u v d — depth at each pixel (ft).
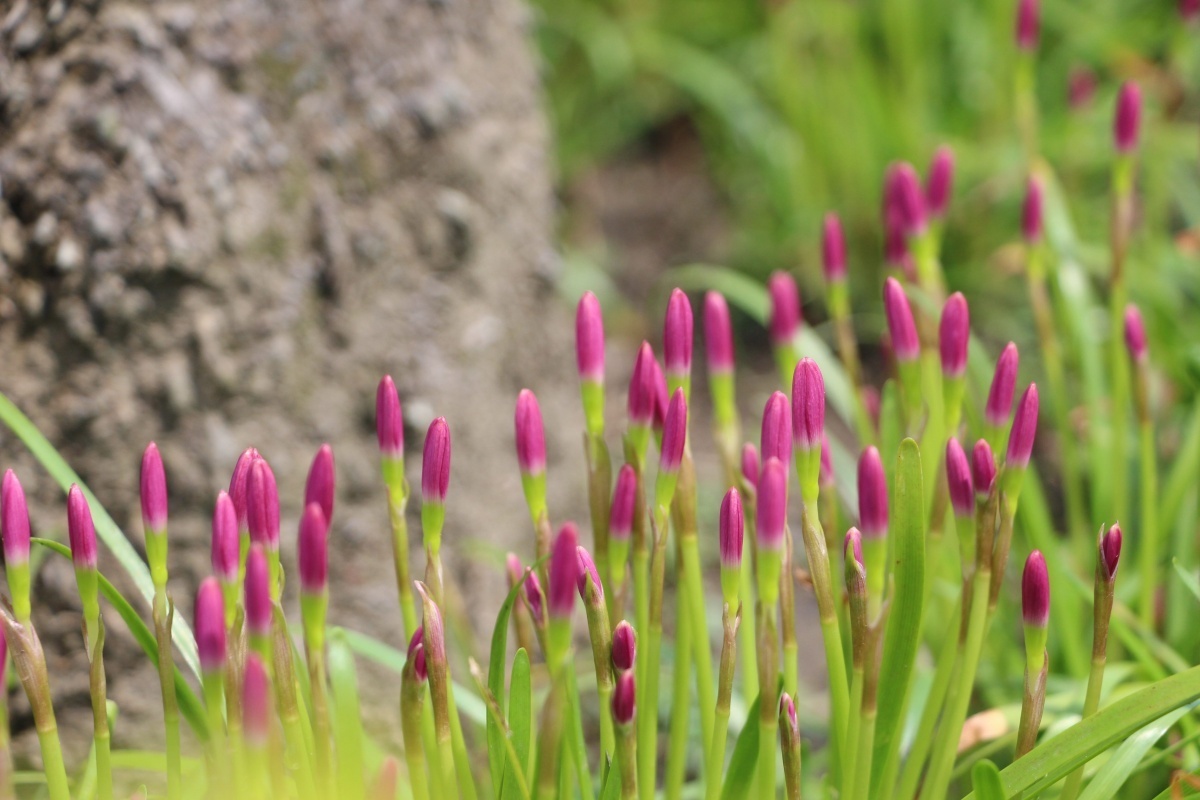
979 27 8.97
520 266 5.54
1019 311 7.76
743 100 9.11
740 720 4.66
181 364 4.76
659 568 4.16
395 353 4.99
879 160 8.21
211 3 4.79
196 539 4.79
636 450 4.21
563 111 9.54
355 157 4.95
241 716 4.04
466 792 4.19
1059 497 6.31
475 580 5.06
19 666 4.06
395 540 4.18
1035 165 5.37
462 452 5.06
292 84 4.88
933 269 4.78
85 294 4.68
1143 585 4.76
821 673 5.78
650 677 4.19
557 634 3.99
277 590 4.09
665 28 9.87
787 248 8.50
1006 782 4.14
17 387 4.66
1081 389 5.36
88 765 4.33
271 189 4.84
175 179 4.73
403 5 5.02
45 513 4.70
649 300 8.62
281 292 4.85
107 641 4.73
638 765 4.22
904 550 4.16
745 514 4.35
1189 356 4.89
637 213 9.41
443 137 5.06
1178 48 6.58
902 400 4.33
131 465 4.74
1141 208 7.70
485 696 4.10
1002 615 4.87
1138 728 4.12
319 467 4.09
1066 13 8.63
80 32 4.67
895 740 4.23
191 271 4.74
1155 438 5.35
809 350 5.08
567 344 5.94
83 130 4.67
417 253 5.03
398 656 4.54
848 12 8.68
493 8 5.45
